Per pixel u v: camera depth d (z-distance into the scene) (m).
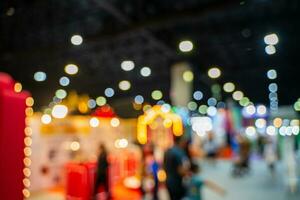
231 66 24.58
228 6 11.41
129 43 20.02
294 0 13.77
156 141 14.80
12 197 3.02
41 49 16.52
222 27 16.72
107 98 33.09
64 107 13.93
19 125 3.14
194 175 6.67
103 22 14.89
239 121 35.69
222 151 27.14
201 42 18.98
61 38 15.91
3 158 2.96
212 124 31.11
